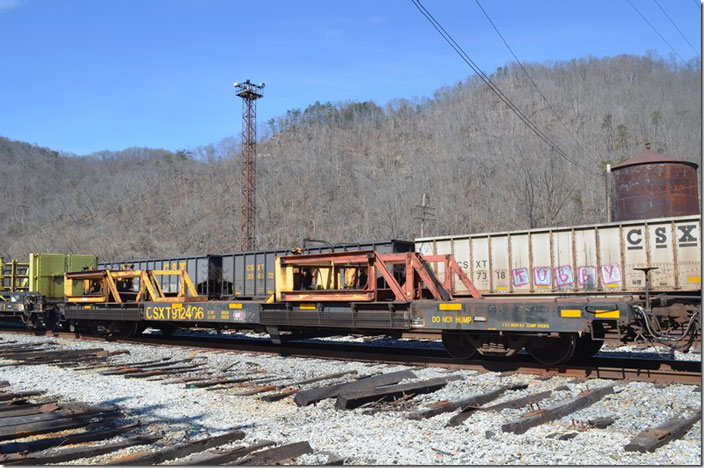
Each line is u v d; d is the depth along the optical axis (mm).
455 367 10422
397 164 118625
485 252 20188
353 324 11406
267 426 6742
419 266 11016
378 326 11078
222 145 152625
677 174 21703
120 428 6617
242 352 13523
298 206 98000
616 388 8242
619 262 17453
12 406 7773
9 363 12195
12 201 146750
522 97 140250
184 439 6188
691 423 6227
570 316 8977
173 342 15500
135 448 5918
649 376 8742
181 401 8289
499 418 6695
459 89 167500
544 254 18922
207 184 121875
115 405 7891
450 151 112375
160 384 9641
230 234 91188
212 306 13945
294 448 5531
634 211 22234
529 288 19141
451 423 6531
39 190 155875
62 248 102750
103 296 17188
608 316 8656
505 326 9594
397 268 14195
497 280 19859
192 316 14312
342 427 6570
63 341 17234
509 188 71250
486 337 10297
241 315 13352
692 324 8797
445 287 11250
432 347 13570
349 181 107125
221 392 8883
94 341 17188
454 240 20969
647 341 8938
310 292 12219
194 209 108000
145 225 108562
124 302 16500
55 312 20031
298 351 12797
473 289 10898
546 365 9648
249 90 44938
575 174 70062
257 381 9750
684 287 16281
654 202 21781
